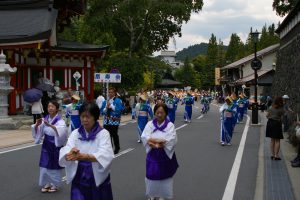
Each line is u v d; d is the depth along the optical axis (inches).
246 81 2155.5
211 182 388.5
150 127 298.2
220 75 3612.2
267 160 506.6
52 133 342.6
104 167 205.3
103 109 556.1
